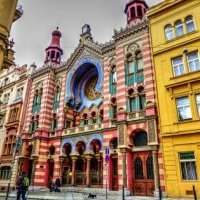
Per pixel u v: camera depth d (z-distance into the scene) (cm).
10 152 3494
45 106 3372
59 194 2116
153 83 2325
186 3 2283
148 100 2292
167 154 1902
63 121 3167
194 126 1838
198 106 1889
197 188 1681
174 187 1784
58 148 3009
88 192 2314
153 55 2328
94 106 3112
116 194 2112
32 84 3875
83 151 2808
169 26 2350
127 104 2470
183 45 2148
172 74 2125
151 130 2108
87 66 3300
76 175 2723
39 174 2948
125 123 2330
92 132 2717
